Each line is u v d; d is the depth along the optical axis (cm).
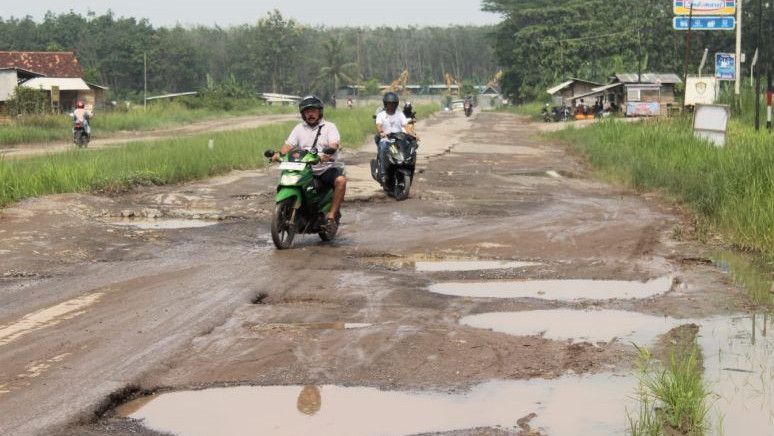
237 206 1288
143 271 830
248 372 529
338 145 990
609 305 705
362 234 1059
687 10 3544
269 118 6178
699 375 519
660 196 1446
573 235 1042
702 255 922
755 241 955
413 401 482
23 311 672
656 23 7125
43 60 5800
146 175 1506
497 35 9462
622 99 5203
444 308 692
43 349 569
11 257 879
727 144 1898
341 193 996
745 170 1209
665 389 483
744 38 6031
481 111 9150
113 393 483
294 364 544
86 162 1529
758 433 439
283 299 720
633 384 509
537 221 1159
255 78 11400
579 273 832
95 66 10081
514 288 768
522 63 8950
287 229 965
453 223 1143
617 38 7862
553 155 2428
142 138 3588
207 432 439
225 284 770
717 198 1168
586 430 440
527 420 454
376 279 798
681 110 3838
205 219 1173
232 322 643
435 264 877
